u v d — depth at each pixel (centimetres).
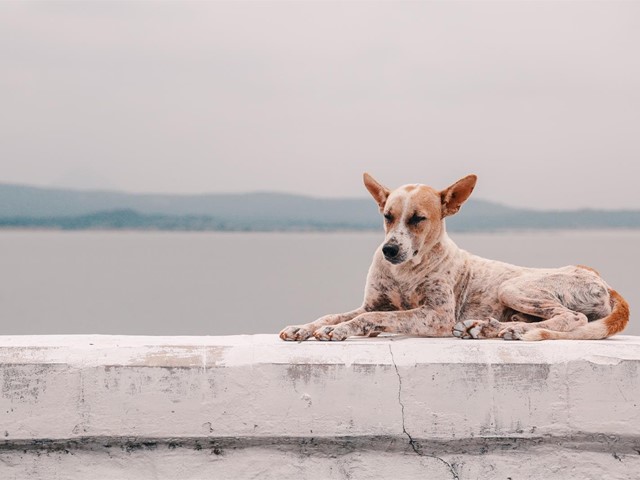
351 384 464
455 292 595
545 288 577
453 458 470
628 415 466
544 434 466
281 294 3772
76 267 6838
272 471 469
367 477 469
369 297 596
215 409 463
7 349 471
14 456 466
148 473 468
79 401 461
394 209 567
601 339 550
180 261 7688
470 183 575
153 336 543
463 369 465
